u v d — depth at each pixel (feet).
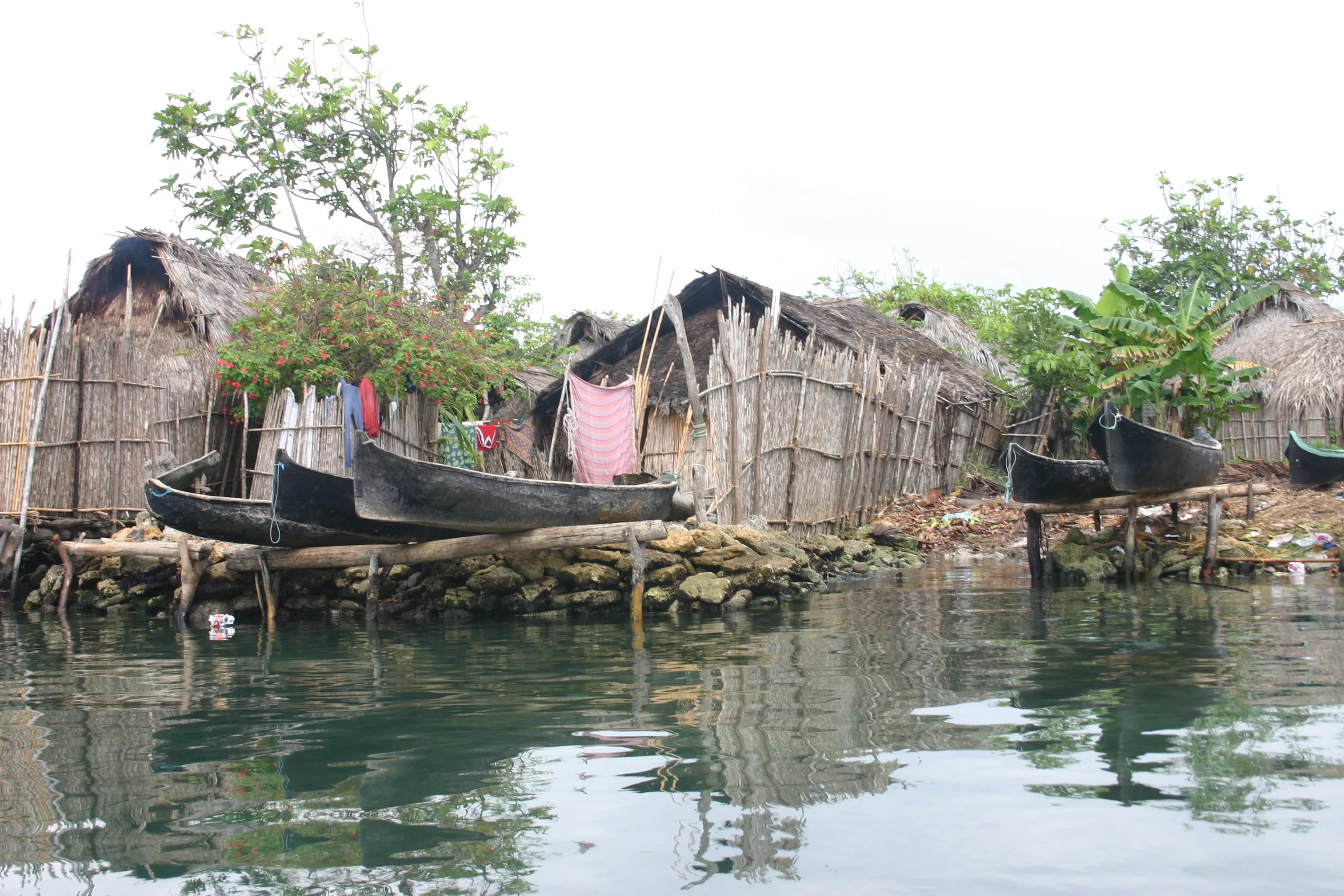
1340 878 8.75
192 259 48.55
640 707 16.28
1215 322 62.85
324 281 45.34
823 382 47.67
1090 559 39.58
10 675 21.21
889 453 56.54
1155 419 66.64
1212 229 90.02
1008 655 20.81
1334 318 72.28
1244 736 13.43
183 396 42.80
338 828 10.68
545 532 30.09
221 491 44.11
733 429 41.29
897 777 11.97
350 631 28.96
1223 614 26.94
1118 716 14.78
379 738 14.64
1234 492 36.78
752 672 19.39
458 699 17.53
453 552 30.50
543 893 8.85
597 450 42.86
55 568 37.01
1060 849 9.54
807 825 10.41
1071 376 67.62
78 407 38.96
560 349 65.98
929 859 9.39
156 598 34.68
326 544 33.30
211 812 11.32
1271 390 69.36
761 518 40.50
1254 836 9.75
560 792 11.72
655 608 31.60
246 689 19.15
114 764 13.43
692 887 8.89
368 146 68.85
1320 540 41.11
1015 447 38.04
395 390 42.55
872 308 80.53
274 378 41.34
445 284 64.54
